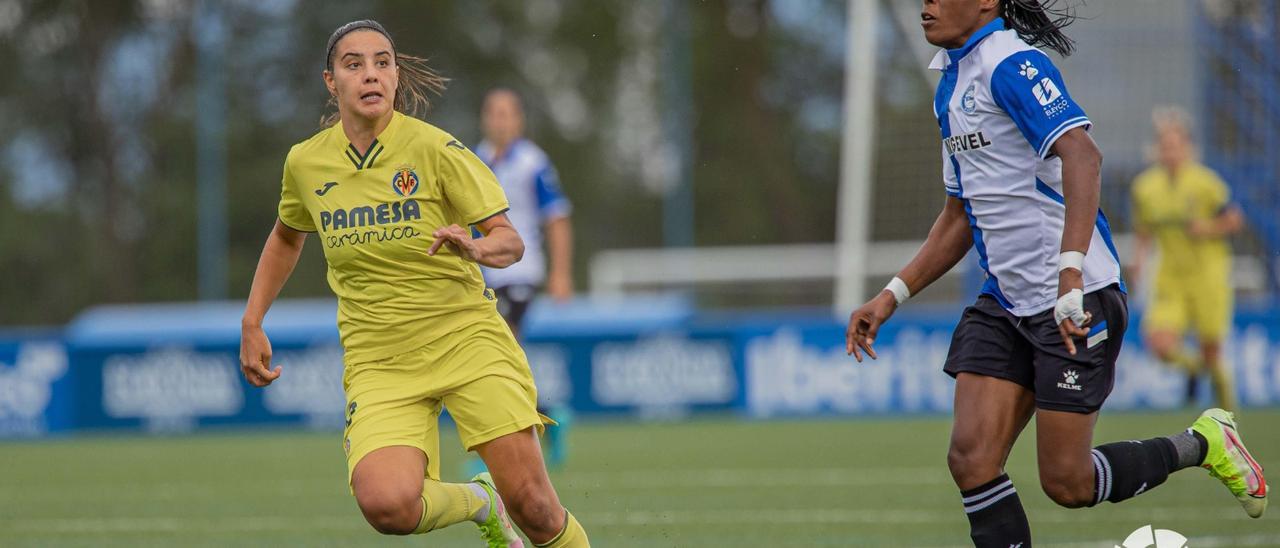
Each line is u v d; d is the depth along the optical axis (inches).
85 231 3324.3
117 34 3459.6
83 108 3430.1
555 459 1302.9
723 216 3732.8
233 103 3240.7
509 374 644.1
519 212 1350.9
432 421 653.3
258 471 1444.4
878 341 2027.6
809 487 1169.4
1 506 1166.3
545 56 3789.4
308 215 678.5
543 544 651.5
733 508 1039.6
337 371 2112.5
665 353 2079.2
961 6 634.8
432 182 634.2
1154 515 949.8
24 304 3235.7
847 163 2420.0
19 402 2174.0
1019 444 1531.7
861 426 1844.2
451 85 3622.0
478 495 692.1
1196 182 1700.3
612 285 2701.8
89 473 1469.0
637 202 3614.7
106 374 2166.6
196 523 1028.5
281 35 3284.9
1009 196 627.8
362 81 629.9
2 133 3449.8
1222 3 2285.9
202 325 2171.5
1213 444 703.1
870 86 2412.6
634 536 908.0
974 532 638.5
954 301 2432.3
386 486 615.5
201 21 2578.7
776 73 3814.0
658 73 3740.2
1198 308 1708.9
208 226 2549.2
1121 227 2292.1
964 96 633.6
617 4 3791.8
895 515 979.9
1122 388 1956.2
